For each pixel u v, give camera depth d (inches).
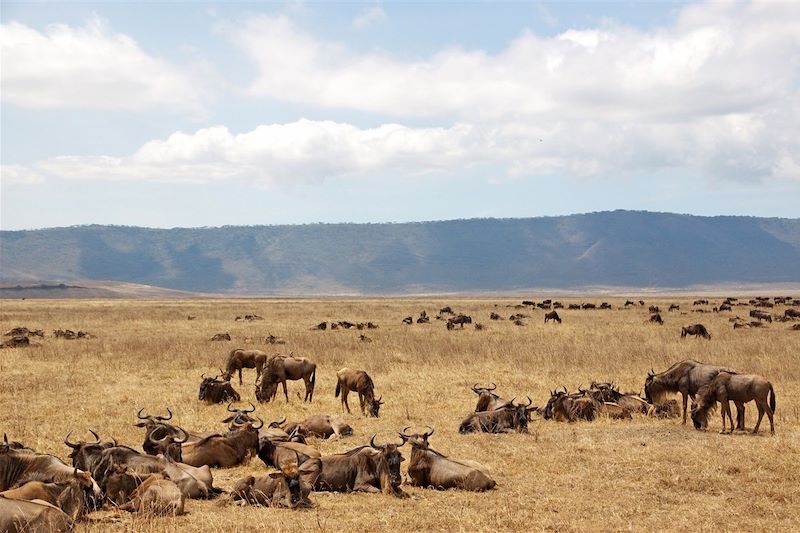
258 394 896.3
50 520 377.7
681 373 762.8
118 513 436.8
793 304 3489.2
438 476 514.9
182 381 1013.8
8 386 938.1
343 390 829.2
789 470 545.0
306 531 411.8
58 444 629.6
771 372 1050.1
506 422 708.0
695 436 679.7
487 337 1663.4
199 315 2810.0
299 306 3937.0
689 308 3280.0
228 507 464.1
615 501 476.4
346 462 513.0
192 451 556.4
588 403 774.5
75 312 3019.2
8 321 2381.9
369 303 4626.0
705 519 438.3
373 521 432.5
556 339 1590.8
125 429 693.9
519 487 513.7
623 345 1428.4
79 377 1034.1
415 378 1048.8
